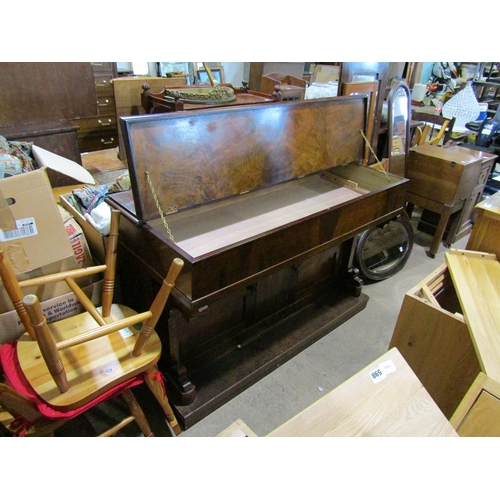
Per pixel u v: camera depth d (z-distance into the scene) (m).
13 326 1.46
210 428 1.64
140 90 3.04
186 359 1.75
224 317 1.80
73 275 1.38
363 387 1.09
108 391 1.24
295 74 3.86
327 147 1.93
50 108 2.73
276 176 1.73
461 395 1.47
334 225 1.72
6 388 1.00
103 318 1.46
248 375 1.79
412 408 1.06
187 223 1.72
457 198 2.85
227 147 1.54
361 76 2.67
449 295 1.89
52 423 1.15
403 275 2.79
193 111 1.45
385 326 2.27
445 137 3.68
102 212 1.60
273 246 1.48
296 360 2.00
